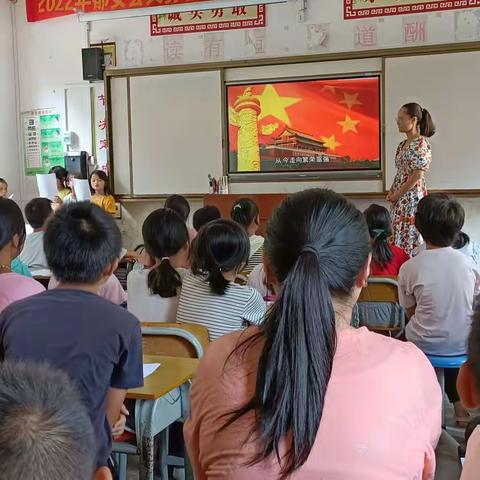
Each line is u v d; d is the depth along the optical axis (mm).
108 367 1535
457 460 1493
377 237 3469
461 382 1001
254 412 1031
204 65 6906
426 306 2689
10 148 7898
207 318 2385
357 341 1082
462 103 6195
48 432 581
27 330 1533
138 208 7461
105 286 2910
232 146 6957
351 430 1013
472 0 6184
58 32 7633
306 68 6652
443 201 2748
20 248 2242
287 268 1090
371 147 6527
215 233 2404
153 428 1783
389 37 6449
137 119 7207
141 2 7156
